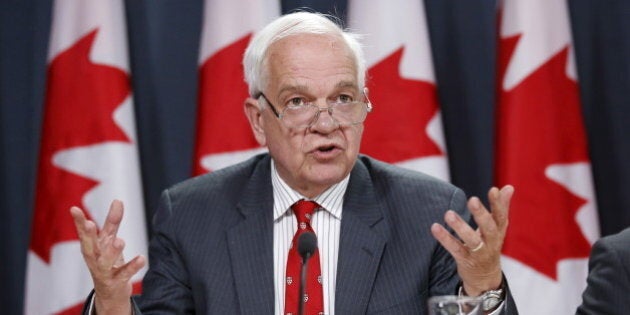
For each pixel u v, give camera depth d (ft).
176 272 18.38
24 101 27.40
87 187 25.48
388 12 25.85
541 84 25.77
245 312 17.35
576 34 27.55
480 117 27.53
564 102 25.89
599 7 27.45
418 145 25.49
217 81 25.79
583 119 27.55
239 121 25.67
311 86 17.10
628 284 17.22
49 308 25.62
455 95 27.68
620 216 27.61
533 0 25.93
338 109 17.17
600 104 27.63
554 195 25.62
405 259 17.67
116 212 15.03
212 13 26.17
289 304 17.40
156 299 18.08
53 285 25.53
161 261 18.60
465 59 27.53
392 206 18.45
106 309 15.43
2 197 27.48
